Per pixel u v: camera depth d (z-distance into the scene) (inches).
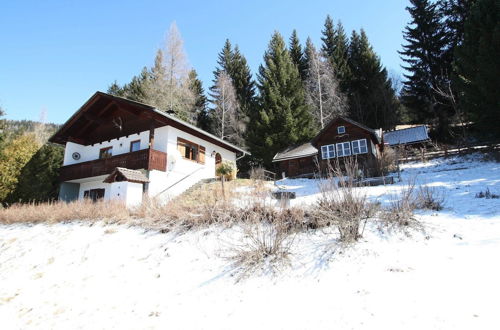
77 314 197.8
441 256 170.4
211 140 822.5
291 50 1662.2
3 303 236.2
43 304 222.7
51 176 850.8
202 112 1523.1
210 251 247.1
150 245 289.7
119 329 168.2
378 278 159.2
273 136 1133.7
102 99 733.9
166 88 1170.0
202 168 783.7
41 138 1279.5
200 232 286.7
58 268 285.9
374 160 714.2
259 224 268.2
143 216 364.5
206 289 193.6
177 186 675.4
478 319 111.8
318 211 241.0
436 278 146.9
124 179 511.5
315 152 981.2
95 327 176.1
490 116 748.0
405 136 1122.7
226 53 1664.6
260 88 1318.9
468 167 658.8
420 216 251.8
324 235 232.5
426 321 117.2
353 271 173.3
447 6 1283.2
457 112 1045.2
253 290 179.0
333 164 904.9
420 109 1327.5
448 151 882.1
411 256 177.5
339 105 1325.0
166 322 164.9
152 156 615.5
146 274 236.2
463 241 187.3
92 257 291.4
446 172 634.2
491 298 122.4
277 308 153.9
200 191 612.4
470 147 860.0
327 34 1717.5
